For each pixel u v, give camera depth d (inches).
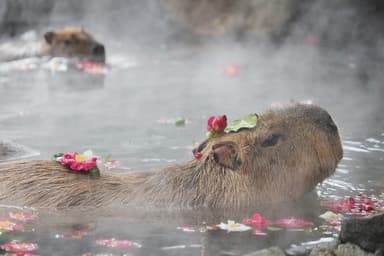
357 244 298.0
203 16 997.8
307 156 371.2
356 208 364.5
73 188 365.7
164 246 314.2
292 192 376.2
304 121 374.3
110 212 356.8
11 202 360.5
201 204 365.1
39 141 498.0
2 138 503.5
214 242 319.0
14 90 687.1
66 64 820.6
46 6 1040.8
